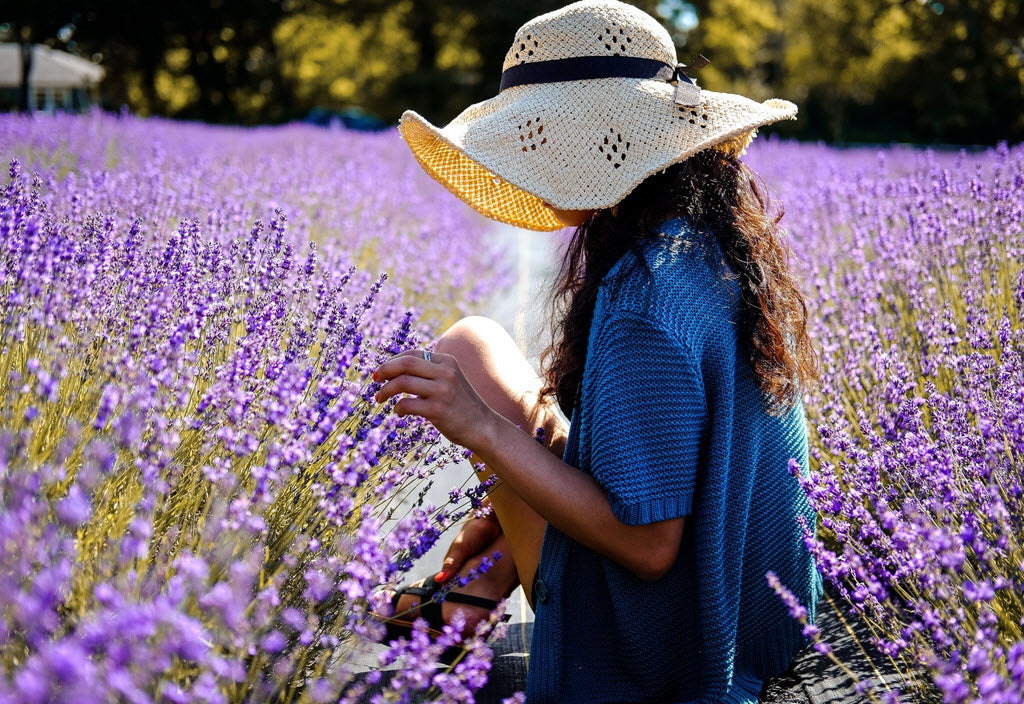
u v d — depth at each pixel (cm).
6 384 174
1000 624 170
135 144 857
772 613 197
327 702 153
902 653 188
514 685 210
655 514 164
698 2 4684
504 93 202
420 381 167
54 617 121
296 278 284
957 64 4116
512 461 169
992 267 352
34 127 812
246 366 200
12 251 204
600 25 186
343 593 171
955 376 263
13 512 120
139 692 106
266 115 4591
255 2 4303
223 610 119
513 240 956
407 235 643
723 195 188
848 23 4356
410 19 4781
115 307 228
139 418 164
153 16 4166
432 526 175
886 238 404
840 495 196
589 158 182
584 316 191
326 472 185
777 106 206
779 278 193
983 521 185
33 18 3931
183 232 270
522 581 213
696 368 168
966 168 525
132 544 133
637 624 182
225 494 164
